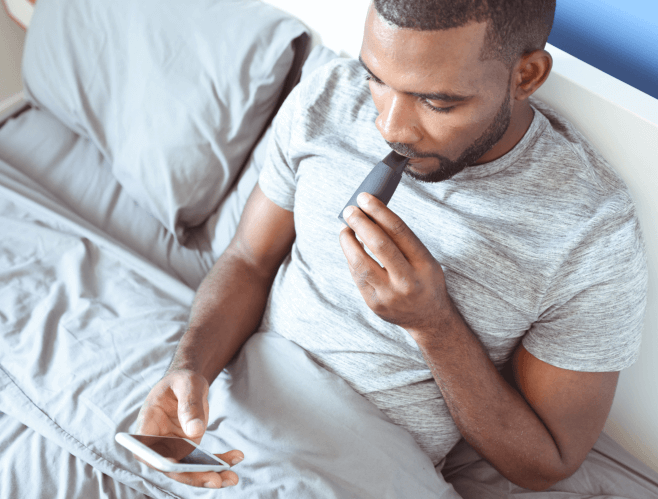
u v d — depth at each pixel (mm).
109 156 1226
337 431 751
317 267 847
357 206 625
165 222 1167
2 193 1125
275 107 1162
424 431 812
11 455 775
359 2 984
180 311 963
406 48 553
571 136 749
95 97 1216
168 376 759
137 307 949
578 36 882
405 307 643
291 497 703
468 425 759
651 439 907
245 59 1082
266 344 854
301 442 738
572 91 765
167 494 746
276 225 942
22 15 1560
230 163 1118
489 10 542
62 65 1234
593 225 685
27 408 801
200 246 1191
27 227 1060
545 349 730
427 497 742
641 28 795
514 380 788
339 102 861
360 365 806
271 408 771
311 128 861
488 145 658
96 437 763
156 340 890
